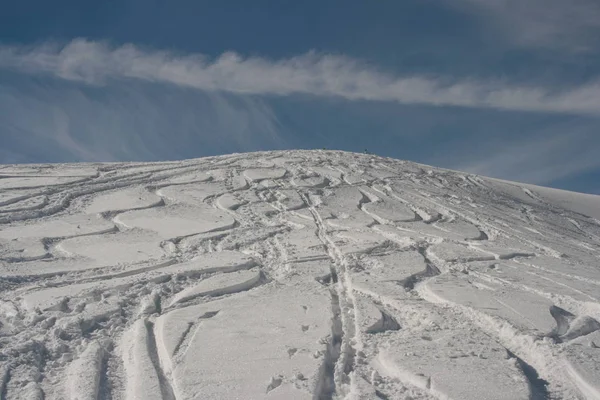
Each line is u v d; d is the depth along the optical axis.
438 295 8.59
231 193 17.52
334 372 5.90
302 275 9.72
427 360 6.08
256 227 13.85
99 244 11.59
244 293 8.59
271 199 17.30
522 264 11.21
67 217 13.77
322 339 6.62
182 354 6.17
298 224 14.27
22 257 10.37
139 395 5.25
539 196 24.38
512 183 26.33
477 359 6.16
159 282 9.14
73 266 9.95
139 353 6.25
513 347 6.76
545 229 16.84
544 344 6.59
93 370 5.77
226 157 23.58
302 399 5.19
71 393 5.30
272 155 24.33
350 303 8.30
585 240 16.41
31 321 7.10
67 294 8.17
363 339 6.81
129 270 9.73
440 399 5.30
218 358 6.05
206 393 5.28
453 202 18.55
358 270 10.20
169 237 12.45
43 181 17.30
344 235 13.13
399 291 8.86
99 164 21.11
